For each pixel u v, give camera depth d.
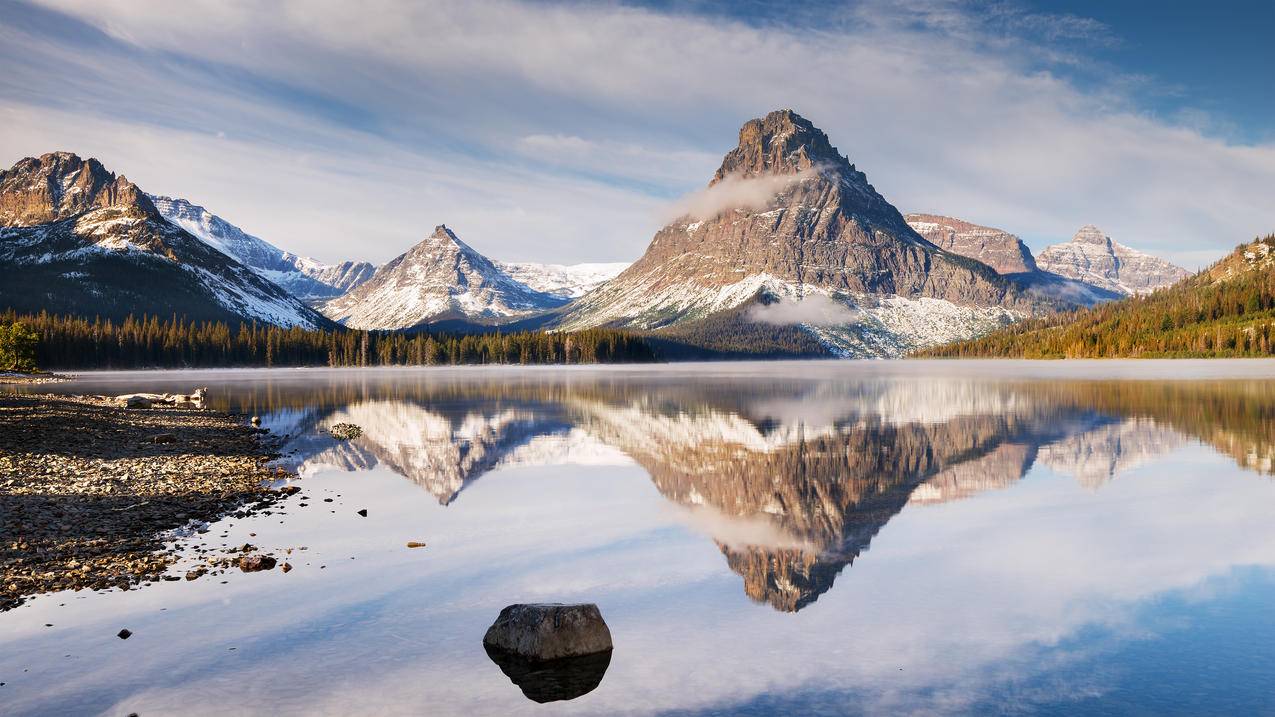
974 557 22.28
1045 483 33.91
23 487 29.30
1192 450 43.34
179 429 56.12
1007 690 13.61
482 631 16.31
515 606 15.77
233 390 117.38
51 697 12.98
